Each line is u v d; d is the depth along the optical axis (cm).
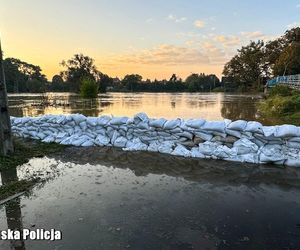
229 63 6425
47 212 335
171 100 2883
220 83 7706
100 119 673
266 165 491
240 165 495
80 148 633
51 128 709
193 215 324
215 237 280
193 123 561
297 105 1186
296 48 3725
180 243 270
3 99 545
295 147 487
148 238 279
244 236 281
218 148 531
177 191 395
